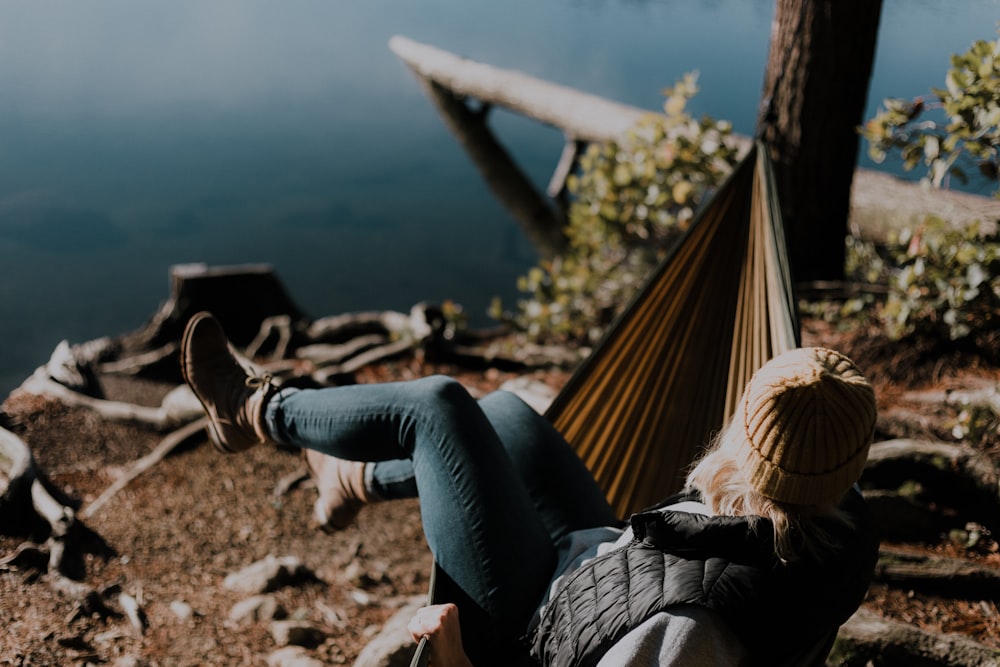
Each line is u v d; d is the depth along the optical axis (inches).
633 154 218.5
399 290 451.5
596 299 229.8
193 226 519.8
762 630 47.6
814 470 46.7
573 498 69.2
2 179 584.7
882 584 106.7
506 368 209.8
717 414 90.4
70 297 439.8
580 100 304.0
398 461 73.6
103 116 705.0
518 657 61.3
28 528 128.0
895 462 120.8
